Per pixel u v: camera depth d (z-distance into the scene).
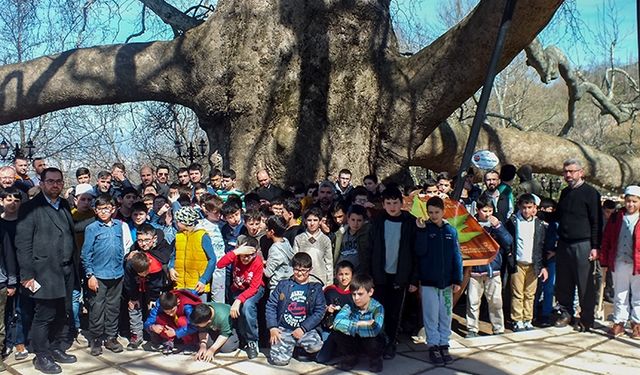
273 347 5.58
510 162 11.88
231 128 9.82
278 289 5.70
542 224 6.91
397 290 5.89
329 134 9.52
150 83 10.12
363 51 9.53
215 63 9.62
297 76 9.57
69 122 28.69
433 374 5.32
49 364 5.35
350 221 6.04
